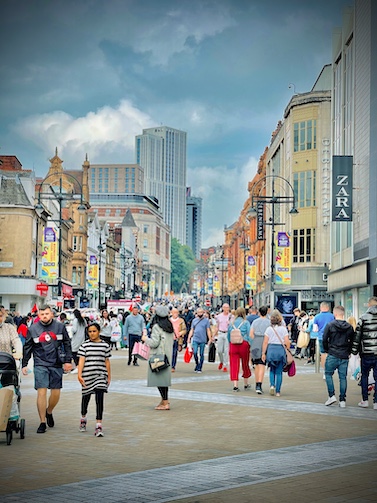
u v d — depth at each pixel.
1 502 8.11
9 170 73.81
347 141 52.41
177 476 9.48
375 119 43.28
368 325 16.97
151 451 11.39
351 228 50.50
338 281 53.91
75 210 101.94
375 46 43.47
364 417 15.29
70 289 82.06
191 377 24.61
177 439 12.52
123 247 149.75
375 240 43.34
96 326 13.19
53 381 13.46
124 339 30.06
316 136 67.75
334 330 17.08
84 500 8.20
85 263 104.06
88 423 14.39
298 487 8.88
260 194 97.00
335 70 57.09
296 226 68.56
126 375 25.33
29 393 19.39
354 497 8.40
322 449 11.49
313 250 67.75
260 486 8.92
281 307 48.94
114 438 12.63
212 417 15.22
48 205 83.38
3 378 12.23
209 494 8.51
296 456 10.88
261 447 11.75
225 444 12.03
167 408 16.38
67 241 93.25
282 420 14.79
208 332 26.52
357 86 47.94
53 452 11.30
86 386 13.05
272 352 19.14
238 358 20.56
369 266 44.16
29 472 9.81
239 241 127.62
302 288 67.81
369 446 11.77
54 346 13.42
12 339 14.03
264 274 88.31
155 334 16.33
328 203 66.81
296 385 22.25
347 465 10.20
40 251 75.38
